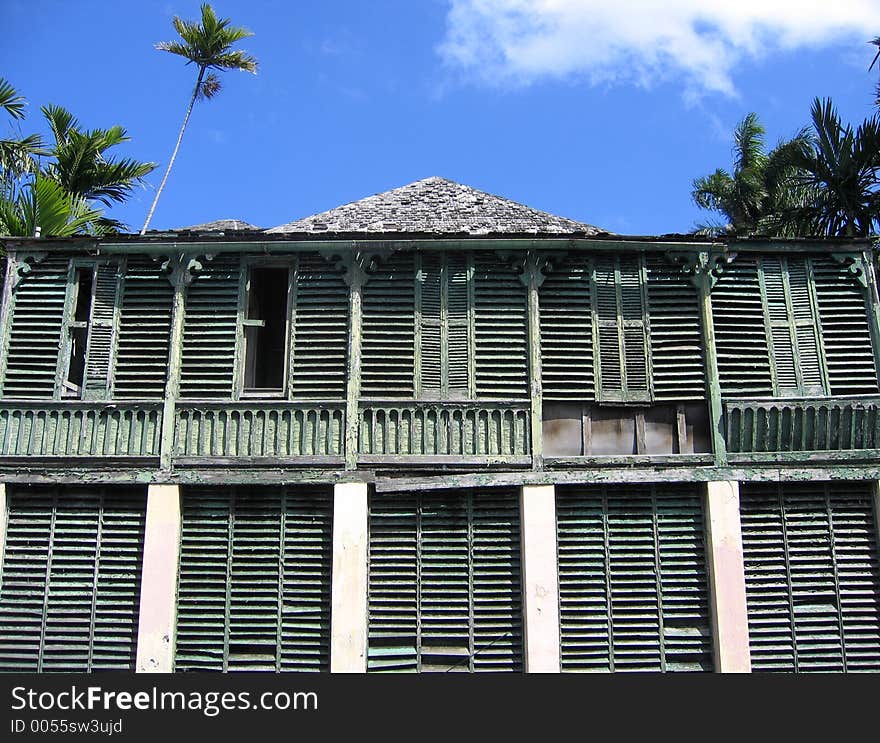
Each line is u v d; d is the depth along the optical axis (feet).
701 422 37.76
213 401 37.27
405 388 37.50
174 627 35.01
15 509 36.55
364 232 38.09
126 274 39.40
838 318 38.86
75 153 63.36
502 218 44.01
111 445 36.99
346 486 35.96
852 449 36.88
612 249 38.99
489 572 35.65
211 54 80.28
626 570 35.63
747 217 86.74
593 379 37.86
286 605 35.32
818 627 35.06
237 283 39.22
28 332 38.78
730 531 35.47
